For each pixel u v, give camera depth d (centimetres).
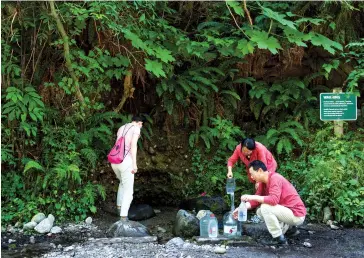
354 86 767
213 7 827
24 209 616
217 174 736
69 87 684
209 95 785
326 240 541
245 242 525
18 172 653
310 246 514
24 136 661
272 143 755
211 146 779
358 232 577
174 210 723
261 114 823
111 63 701
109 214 675
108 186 724
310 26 832
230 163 590
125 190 594
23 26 683
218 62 806
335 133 754
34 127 637
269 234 550
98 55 708
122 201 594
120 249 506
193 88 760
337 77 826
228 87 805
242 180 730
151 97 794
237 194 723
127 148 593
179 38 741
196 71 758
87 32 731
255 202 552
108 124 740
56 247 520
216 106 799
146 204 704
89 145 695
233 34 805
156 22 759
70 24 695
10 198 629
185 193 742
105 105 760
